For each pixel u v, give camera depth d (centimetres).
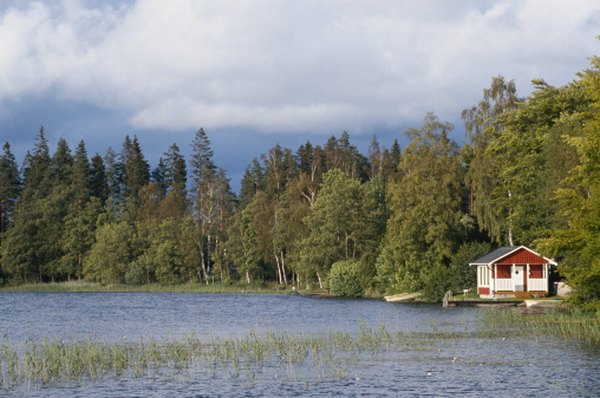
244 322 7794
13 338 6353
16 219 19138
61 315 9119
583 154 6062
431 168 12119
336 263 13775
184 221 18350
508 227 11112
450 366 4356
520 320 6838
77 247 19025
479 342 5406
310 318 8188
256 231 16825
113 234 18000
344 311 9231
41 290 17525
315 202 15012
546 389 3662
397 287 12294
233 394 3678
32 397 3672
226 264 17700
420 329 6438
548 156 8769
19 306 11150
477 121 11525
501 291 9888
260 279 17538
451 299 9606
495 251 10456
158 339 6147
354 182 14825
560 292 9850
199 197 19350
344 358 4728
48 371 4284
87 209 19612
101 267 17888
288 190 16775
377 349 5128
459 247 11950
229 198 19225
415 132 12800
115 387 3894
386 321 7425
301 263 14750
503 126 11019
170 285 17488
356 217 14325
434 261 11969
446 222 11969
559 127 8888
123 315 9062
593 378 3909
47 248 19112
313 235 14612
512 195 10644
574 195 6216
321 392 3684
